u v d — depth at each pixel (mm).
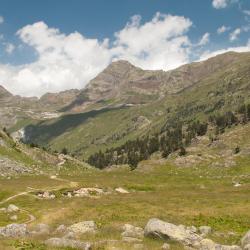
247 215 64062
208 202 80000
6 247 35719
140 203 81938
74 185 123000
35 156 186875
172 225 41906
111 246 36125
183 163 192625
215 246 35969
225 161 179125
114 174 173250
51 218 72750
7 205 95438
